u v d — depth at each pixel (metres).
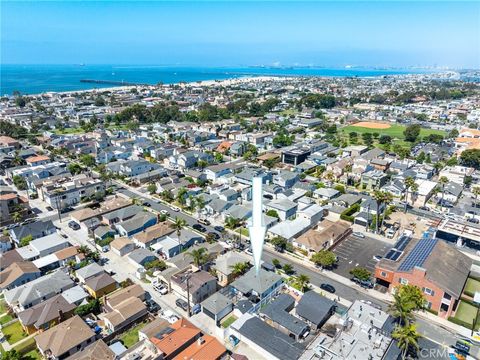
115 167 133.62
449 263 66.62
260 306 61.03
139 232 88.00
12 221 94.88
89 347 49.47
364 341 50.00
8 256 74.88
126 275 71.94
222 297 61.59
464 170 130.88
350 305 61.47
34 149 164.88
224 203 100.50
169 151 158.25
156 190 116.88
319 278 71.25
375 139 191.00
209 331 56.25
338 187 116.12
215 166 133.12
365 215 93.94
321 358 46.94
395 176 128.00
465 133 184.75
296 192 112.56
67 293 62.62
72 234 89.12
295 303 62.31
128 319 56.09
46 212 101.88
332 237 83.12
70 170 127.44
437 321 59.34
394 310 51.69
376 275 68.25
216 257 75.12
